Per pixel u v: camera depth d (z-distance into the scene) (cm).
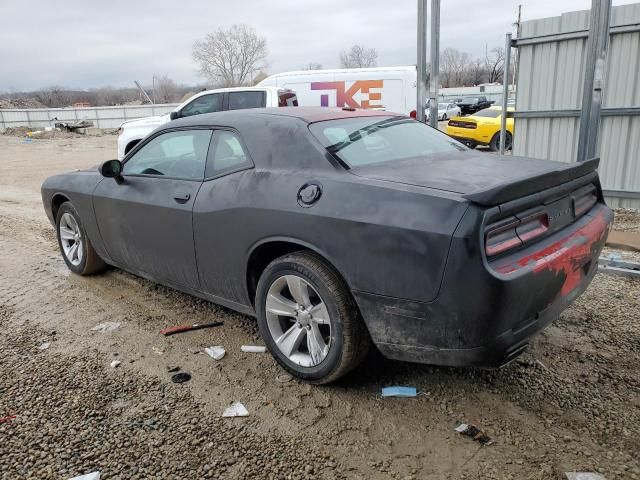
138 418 295
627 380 320
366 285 278
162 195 400
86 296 484
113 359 364
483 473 247
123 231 445
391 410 298
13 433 283
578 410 292
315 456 262
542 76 829
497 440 270
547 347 364
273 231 317
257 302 341
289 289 324
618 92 771
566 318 408
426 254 254
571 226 313
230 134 369
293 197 310
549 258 272
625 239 616
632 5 731
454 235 246
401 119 409
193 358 363
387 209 270
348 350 297
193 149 393
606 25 489
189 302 462
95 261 523
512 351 268
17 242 695
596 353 354
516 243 263
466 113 4306
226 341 388
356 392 317
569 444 265
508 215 262
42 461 262
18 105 7725
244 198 336
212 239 361
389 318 275
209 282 380
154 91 8469
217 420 292
